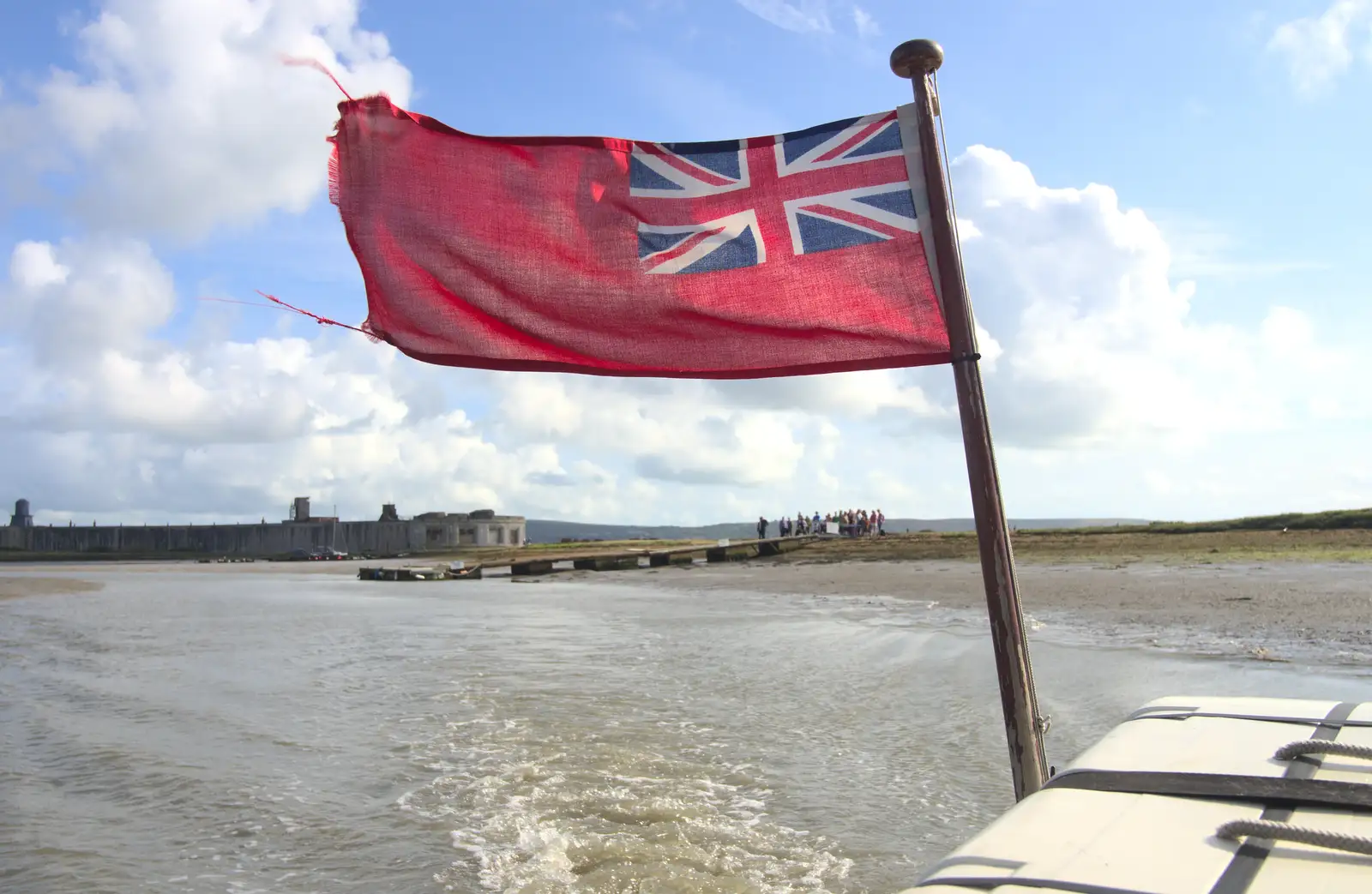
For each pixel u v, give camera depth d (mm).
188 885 5043
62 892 4969
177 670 12680
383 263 3430
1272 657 9961
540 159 3471
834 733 7727
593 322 3453
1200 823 1629
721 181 3465
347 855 5426
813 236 3404
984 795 6094
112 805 6477
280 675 12078
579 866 5113
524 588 32531
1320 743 1954
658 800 6133
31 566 81125
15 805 6410
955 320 3236
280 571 61812
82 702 10328
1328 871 1394
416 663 12742
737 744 7469
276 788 6738
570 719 8531
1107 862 1458
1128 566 25062
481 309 3438
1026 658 3123
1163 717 2445
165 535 105188
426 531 94812
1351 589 16578
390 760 7379
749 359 3453
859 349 3398
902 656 11586
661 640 14320
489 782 6688
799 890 4707
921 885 1439
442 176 3443
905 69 3336
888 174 3381
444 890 4879
